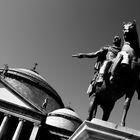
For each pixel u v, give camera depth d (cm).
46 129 5256
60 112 5797
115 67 739
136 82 766
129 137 593
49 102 6475
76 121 5722
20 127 4600
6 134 4844
